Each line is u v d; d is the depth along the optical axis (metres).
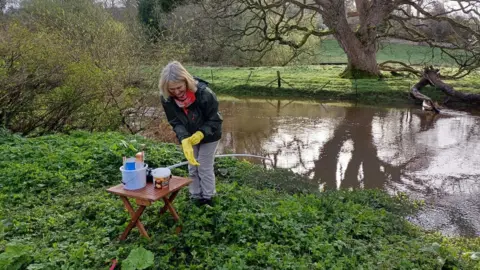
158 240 4.18
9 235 4.33
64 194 5.64
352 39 23.58
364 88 21.33
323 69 28.31
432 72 20.73
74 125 9.95
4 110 8.59
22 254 3.72
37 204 5.30
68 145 7.70
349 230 5.20
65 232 4.36
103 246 4.10
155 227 4.50
